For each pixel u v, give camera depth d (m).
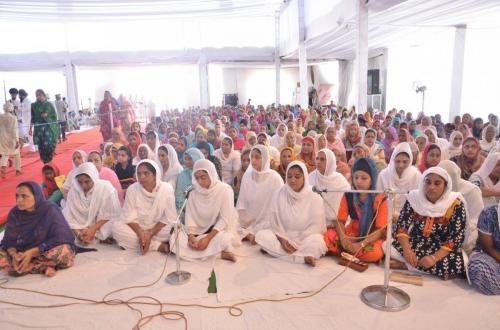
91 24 13.24
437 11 7.02
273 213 2.76
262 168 3.14
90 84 17.98
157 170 2.94
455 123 6.60
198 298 2.18
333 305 2.07
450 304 2.05
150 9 11.87
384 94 14.27
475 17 7.69
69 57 13.31
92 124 14.79
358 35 6.04
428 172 2.28
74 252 2.67
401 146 3.05
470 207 2.80
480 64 9.77
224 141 4.34
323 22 8.71
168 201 2.95
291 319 1.96
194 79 17.67
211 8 12.08
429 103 12.86
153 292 2.26
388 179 3.12
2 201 4.23
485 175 3.12
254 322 1.94
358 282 2.31
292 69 18.73
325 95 18.06
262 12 13.31
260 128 7.39
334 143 4.90
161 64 13.89
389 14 7.20
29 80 16.06
